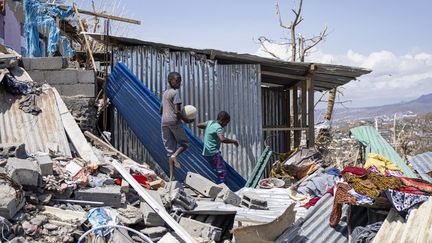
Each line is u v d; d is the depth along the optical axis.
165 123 8.77
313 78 11.64
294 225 6.09
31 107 8.23
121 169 7.21
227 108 10.85
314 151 10.31
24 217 5.56
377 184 5.71
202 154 9.44
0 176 5.82
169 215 6.25
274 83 13.63
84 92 9.55
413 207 5.49
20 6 14.74
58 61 9.52
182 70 10.61
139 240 5.79
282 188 9.14
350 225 5.99
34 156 6.82
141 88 9.79
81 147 7.84
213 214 6.94
